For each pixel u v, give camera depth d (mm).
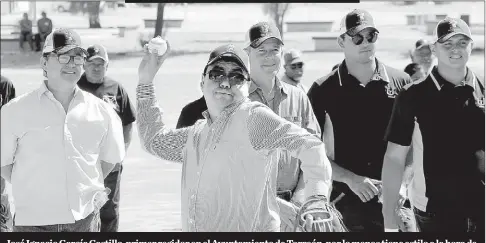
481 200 7098
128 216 10328
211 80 5020
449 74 7078
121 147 6648
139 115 5398
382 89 7859
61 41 6387
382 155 7895
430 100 7105
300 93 7328
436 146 7117
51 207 6336
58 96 6461
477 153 7094
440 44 7062
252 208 4930
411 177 7934
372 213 7859
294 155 4855
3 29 41438
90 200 6449
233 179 4918
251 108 4930
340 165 7926
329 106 7895
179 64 29547
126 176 12648
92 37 36844
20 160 6367
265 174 4930
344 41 7859
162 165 13461
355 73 7879
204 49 33312
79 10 47094
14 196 6398
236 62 5027
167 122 16062
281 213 5656
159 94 20781
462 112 7086
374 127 7863
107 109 6609
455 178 7109
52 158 6328
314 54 30906
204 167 4984
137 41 35031
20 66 29875
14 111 6363
